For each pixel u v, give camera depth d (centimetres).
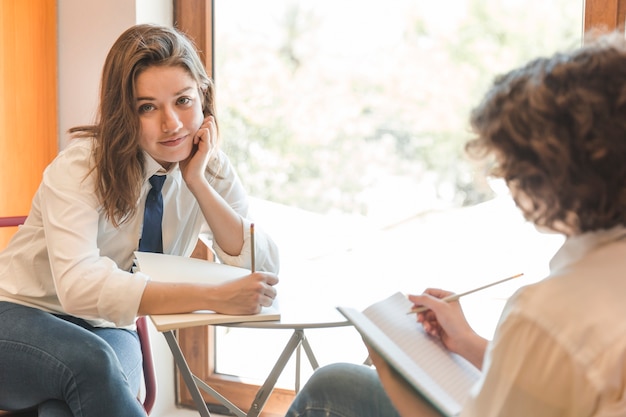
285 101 216
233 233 161
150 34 150
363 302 152
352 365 125
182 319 129
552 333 76
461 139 204
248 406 222
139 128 149
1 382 142
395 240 213
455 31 200
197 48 213
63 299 139
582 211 79
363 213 215
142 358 167
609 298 75
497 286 204
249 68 217
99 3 205
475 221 206
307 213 219
